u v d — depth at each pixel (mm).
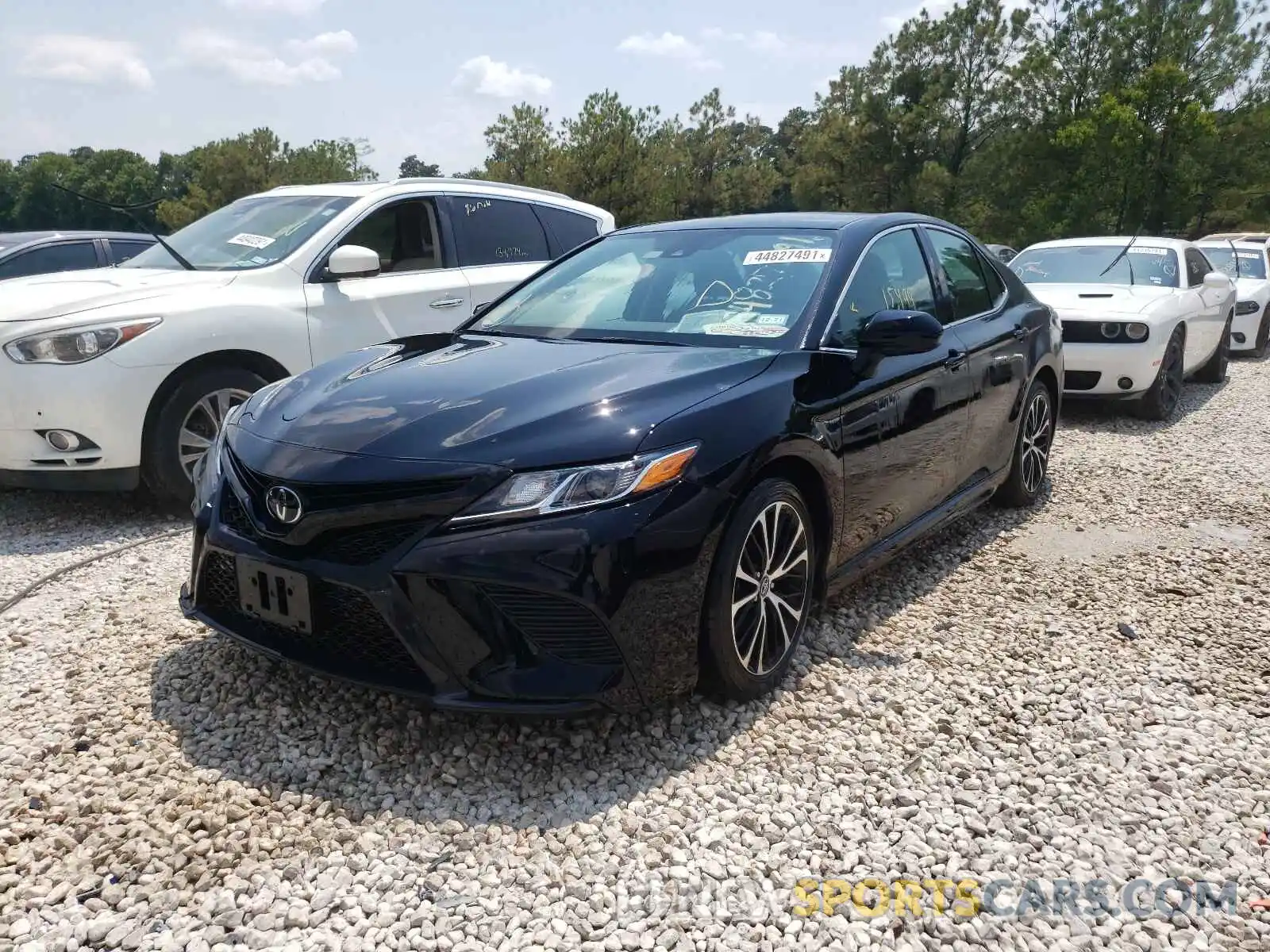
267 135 33750
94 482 4887
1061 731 3078
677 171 31938
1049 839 2553
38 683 3242
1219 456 6770
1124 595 4199
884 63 37125
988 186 34562
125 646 3514
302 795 2643
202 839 2457
